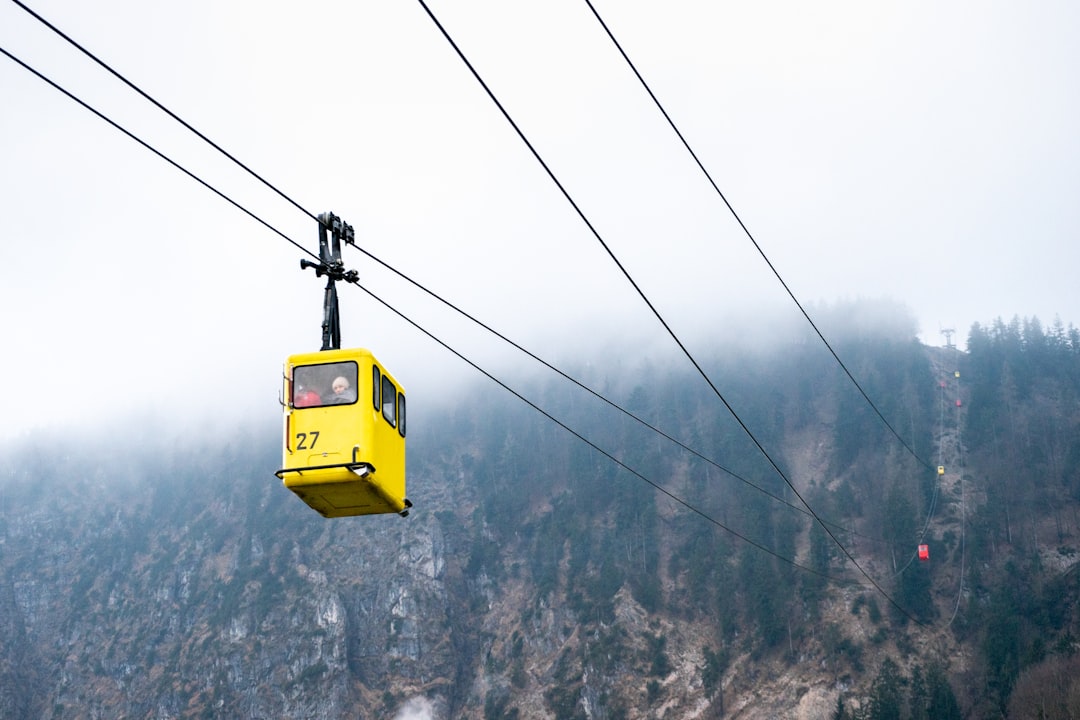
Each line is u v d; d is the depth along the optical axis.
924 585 198.88
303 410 20.30
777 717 184.75
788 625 199.25
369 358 20.66
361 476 19.89
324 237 21.34
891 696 158.38
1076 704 147.38
